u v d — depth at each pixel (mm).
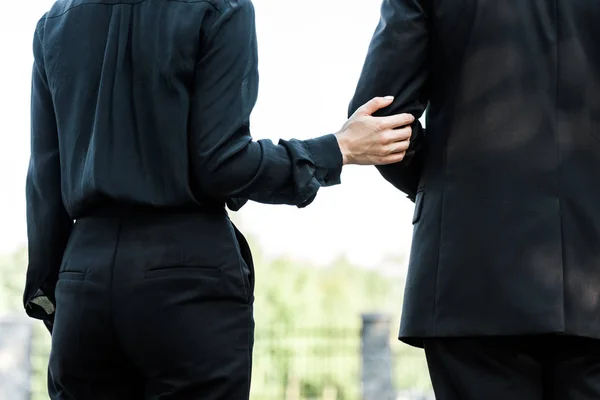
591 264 4180
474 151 4285
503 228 4199
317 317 31891
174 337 3957
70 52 4215
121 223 4023
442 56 4414
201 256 3984
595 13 4297
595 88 4285
